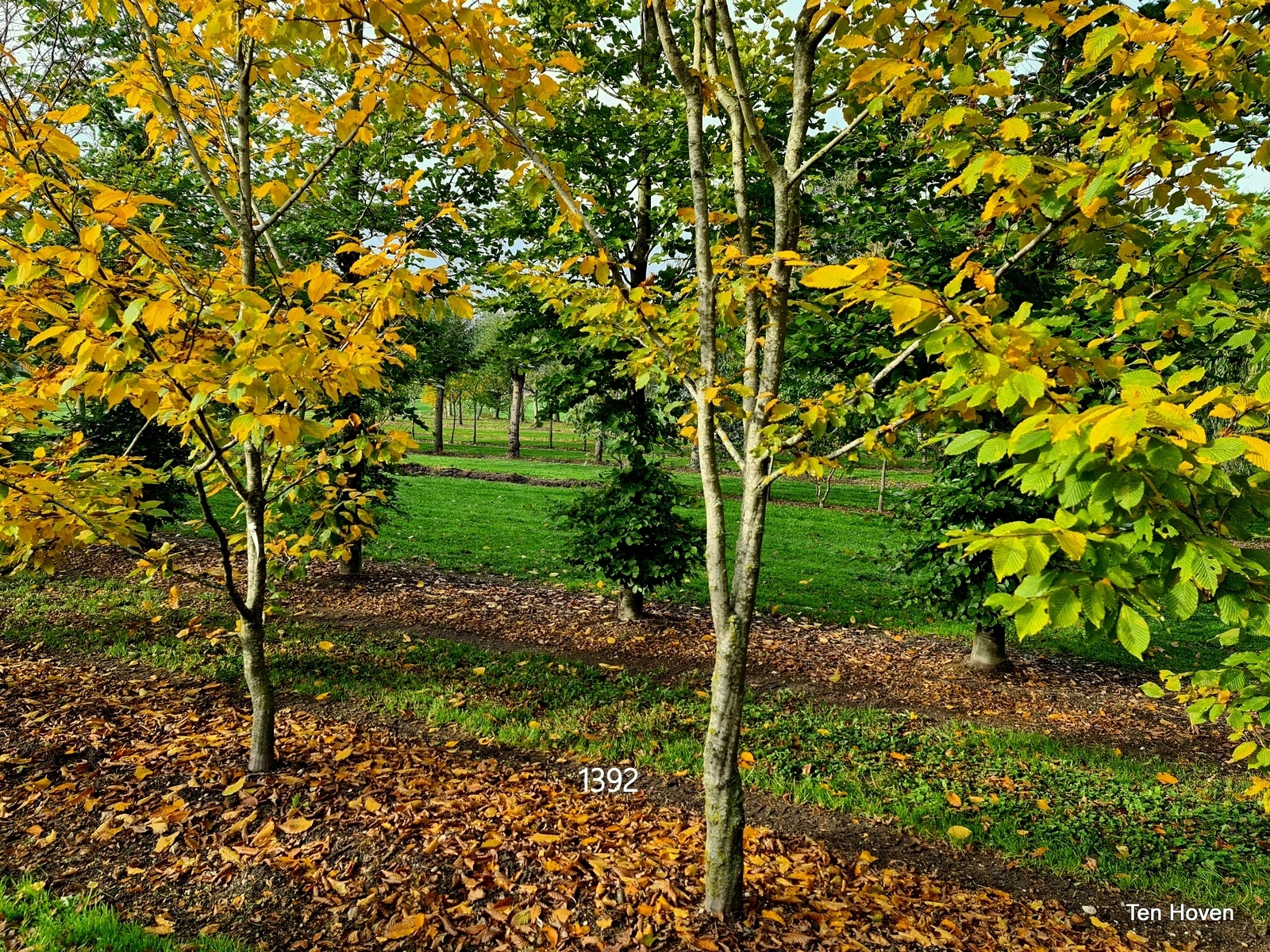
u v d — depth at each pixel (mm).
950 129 2633
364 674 6059
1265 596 1563
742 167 3107
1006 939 3223
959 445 1768
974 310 1897
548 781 4465
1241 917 3568
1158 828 4352
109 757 4207
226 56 3785
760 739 5426
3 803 3635
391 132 6109
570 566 11195
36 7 3521
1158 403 1450
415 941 2912
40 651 5832
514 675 6387
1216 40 2023
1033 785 4887
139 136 6773
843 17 2703
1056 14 2113
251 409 2355
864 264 1784
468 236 8156
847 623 9016
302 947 2846
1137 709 6520
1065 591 1512
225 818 3666
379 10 2324
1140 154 1943
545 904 3168
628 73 7145
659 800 4352
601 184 7152
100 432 8578
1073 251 2701
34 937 2709
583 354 7379
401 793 4027
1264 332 2180
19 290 2576
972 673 7238
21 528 2814
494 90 2777
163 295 2520
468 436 45594
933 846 4109
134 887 3123
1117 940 3330
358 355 2695
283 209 3889
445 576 10156
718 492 3127
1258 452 1373
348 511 4699
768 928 3059
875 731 5695
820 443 3223
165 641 6332
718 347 3439
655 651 7422
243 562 9156
